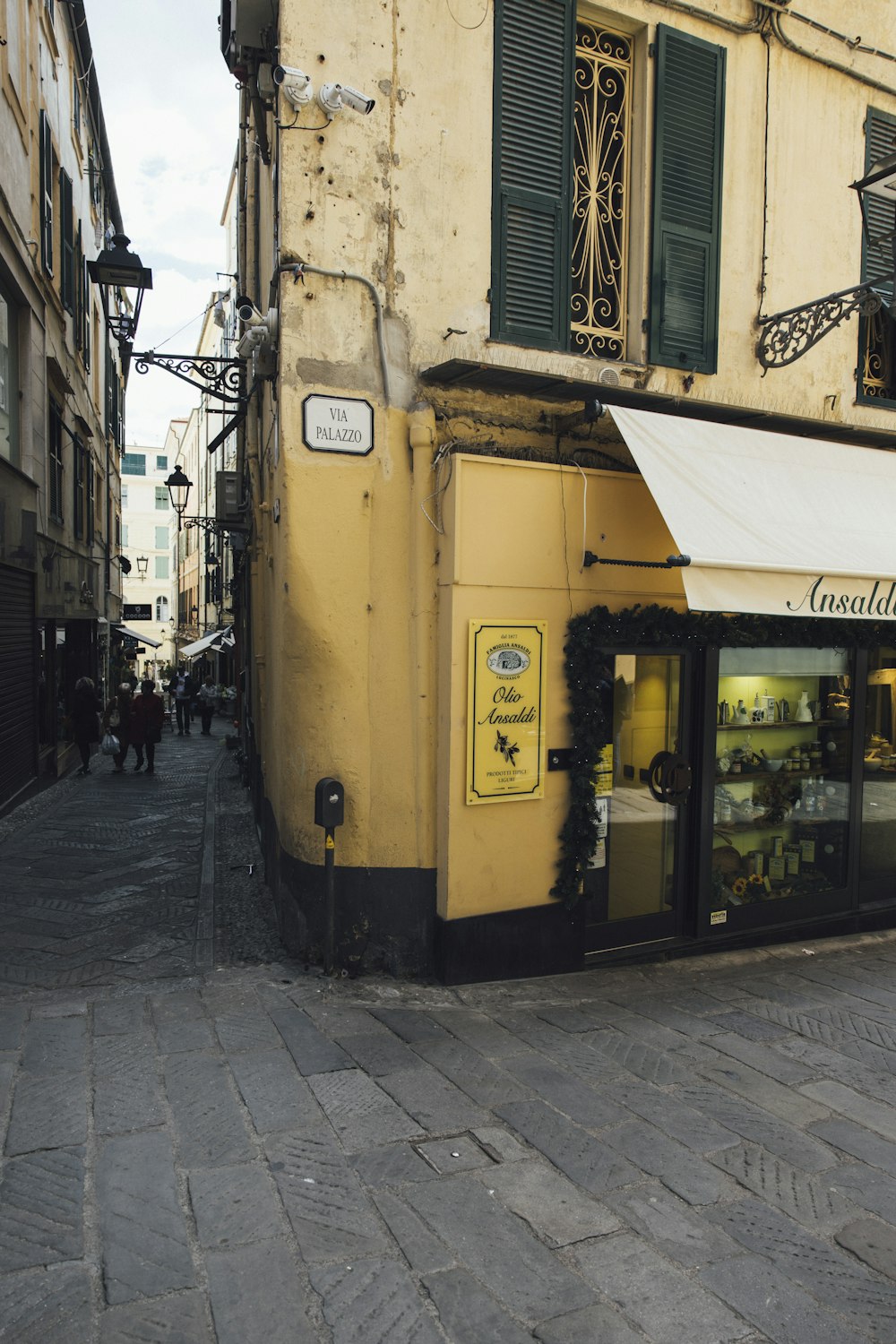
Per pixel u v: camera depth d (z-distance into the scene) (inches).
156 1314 98.9
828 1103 155.9
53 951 225.0
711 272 251.4
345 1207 119.2
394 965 210.5
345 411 205.0
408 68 209.0
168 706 1363.2
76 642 716.7
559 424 222.5
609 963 231.3
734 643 243.9
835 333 278.8
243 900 276.2
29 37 448.5
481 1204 121.3
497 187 221.0
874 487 243.0
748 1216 121.3
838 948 261.6
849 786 278.2
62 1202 117.3
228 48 278.2
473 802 206.2
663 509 197.3
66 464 592.7
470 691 205.0
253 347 225.5
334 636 206.1
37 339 472.4
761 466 224.1
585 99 242.7
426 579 208.1
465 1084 156.1
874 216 283.4
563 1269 109.2
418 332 211.9
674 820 247.0
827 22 267.9
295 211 199.9
